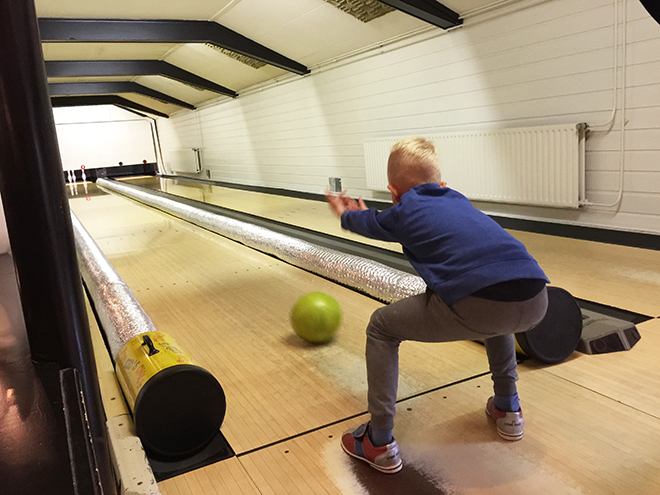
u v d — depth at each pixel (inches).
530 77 185.6
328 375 89.5
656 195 156.9
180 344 109.7
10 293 68.4
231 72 377.1
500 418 66.3
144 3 248.1
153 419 66.4
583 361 86.2
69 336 46.9
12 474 29.0
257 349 103.6
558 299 84.0
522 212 200.2
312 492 59.2
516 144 188.5
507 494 56.1
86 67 364.5
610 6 156.7
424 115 238.1
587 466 59.6
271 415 77.7
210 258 188.1
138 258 197.5
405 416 73.9
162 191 460.8
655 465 59.0
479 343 98.7
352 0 222.2
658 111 151.2
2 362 47.1
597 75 164.4
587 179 175.2
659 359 84.7
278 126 375.2
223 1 254.1
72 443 32.6
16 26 41.2
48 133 44.1
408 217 55.0
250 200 345.1
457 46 211.8
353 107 286.2
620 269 130.6
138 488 58.6
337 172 317.1
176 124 600.1
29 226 44.1
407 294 107.0
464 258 50.7
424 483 59.0
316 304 101.0
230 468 65.2
